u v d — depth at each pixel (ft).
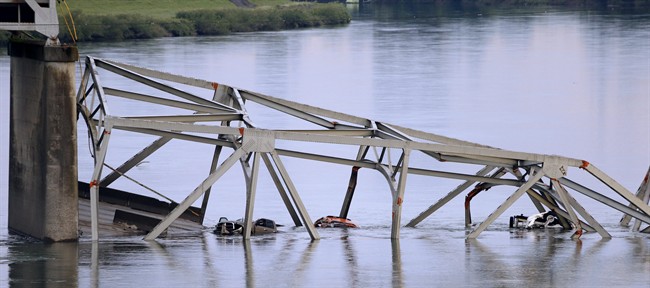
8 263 301.43
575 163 352.90
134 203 374.84
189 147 529.86
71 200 328.90
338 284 283.59
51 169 326.03
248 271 296.30
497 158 357.20
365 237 351.05
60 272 291.58
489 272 300.40
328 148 541.75
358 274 295.07
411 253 324.80
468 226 379.14
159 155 508.94
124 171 376.68
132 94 365.40
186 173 467.93
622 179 465.06
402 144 336.29
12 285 277.44
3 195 413.80
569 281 291.17
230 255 316.81
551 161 351.25
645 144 545.85
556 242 346.95
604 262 315.37
